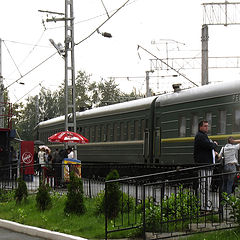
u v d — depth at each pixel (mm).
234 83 20500
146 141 26562
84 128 34469
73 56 25969
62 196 16250
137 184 10953
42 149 31453
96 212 13383
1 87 40250
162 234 10453
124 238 10641
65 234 11234
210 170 11000
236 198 10352
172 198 10625
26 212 14820
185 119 23359
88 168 17344
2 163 28281
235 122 20141
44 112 85375
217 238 9578
